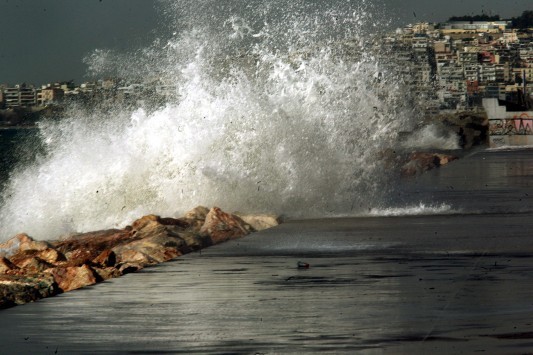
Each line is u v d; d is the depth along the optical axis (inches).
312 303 1069.1
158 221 1859.0
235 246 1643.7
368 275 1263.5
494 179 3257.9
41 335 927.7
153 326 962.7
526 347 822.5
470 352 809.5
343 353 824.9
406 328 917.8
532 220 1937.7
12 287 1249.4
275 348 852.0
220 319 991.6
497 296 1069.1
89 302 1109.1
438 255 1439.5
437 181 3159.5
